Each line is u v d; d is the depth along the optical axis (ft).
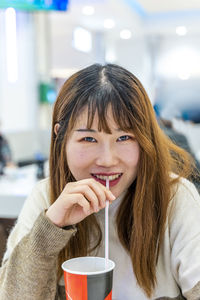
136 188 2.69
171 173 3.03
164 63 31.14
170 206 2.88
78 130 2.48
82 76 2.60
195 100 29.68
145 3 23.21
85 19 23.76
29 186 7.41
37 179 8.18
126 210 2.88
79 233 2.86
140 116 2.51
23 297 2.41
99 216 2.91
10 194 6.69
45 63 19.21
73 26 26.25
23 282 2.42
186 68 30.53
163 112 9.53
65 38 26.23
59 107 2.68
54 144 2.81
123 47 31.83
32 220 3.04
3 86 17.97
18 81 18.17
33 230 2.44
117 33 29.01
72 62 27.32
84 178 2.61
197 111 29.35
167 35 30.63
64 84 2.71
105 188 2.44
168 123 6.64
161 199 2.77
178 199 2.90
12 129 17.02
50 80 19.71
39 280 2.42
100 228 2.92
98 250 2.96
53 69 25.31
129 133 2.49
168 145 3.08
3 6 8.32
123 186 2.64
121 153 2.50
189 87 30.27
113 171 2.53
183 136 6.45
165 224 2.83
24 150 14.98
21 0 8.43
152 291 2.79
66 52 26.50
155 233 2.78
